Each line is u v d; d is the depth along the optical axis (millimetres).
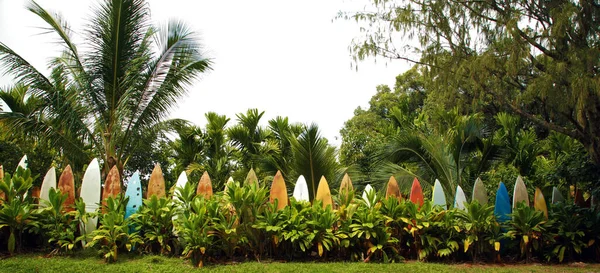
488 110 11992
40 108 9109
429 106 14078
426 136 10258
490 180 10484
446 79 7523
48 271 5652
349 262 6492
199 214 6309
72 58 9672
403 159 10594
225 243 6500
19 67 8938
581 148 8227
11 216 6359
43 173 10727
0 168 7582
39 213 6633
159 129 10219
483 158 10555
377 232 6629
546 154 13484
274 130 13195
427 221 6719
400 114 15086
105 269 5773
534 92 6730
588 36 6750
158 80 9789
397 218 6852
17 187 6785
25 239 6902
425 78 8133
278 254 6734
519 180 7590
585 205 7867
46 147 9914
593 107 6559
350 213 6801
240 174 12469
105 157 9617
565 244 6859
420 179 9836
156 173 7504
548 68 6566
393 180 7734
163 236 6691
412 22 7691
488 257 6895
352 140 13391
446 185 10023
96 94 9562
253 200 6711
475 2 7465
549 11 6906
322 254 6723
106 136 9656
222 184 13117
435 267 6188
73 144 9727
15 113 9031
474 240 6633
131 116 9695
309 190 9633
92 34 9555
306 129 9539
